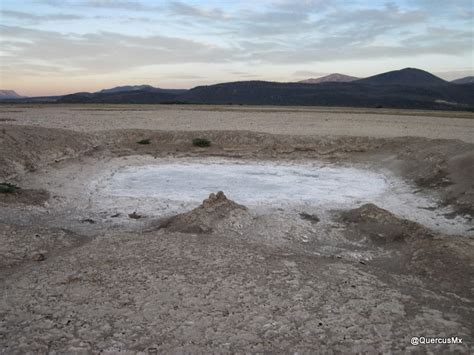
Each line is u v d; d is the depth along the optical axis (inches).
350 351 221.8
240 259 336.5
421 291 297.7
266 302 269.1
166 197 614.9
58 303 264.2
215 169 816.3
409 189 658.2
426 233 433.4
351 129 1151.0
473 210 525.7
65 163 774.5
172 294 276.1
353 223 496.1
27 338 227.1
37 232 409.1
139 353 216.7
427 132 1089.4
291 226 466.3
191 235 402.0
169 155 912.3
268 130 1104.2
